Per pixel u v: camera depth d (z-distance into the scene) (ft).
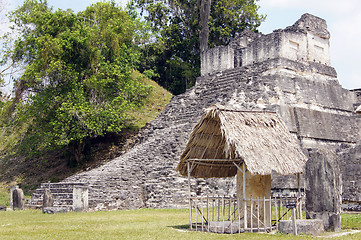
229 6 138.21
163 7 141.59
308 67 88.79
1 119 97.25
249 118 40.01
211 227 38.86
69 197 67.97
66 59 91.15
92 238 34.94
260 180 40.81
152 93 127.95
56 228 42.68
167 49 140.87
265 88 78.02
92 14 100.48
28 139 91.45
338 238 33.71
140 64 139.54
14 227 44.80
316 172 40.73
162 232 38.19
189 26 141.18
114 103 93.76
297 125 74.95
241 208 41.11
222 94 84.23
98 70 93.91
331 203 39.47
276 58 85.71
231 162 45.73
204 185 67.72
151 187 69.87
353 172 52.70
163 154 75.97
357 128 84.84
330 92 85.46
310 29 93.50
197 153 43.16
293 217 36.58
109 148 102.12
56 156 105.19
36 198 75.05
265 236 34.81
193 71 137.59
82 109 85.56
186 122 87.56
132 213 59.72
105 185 68.18
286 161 38.81
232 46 101.96
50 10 101.14
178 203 65.36
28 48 94.27
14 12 96.99
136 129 105.70
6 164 106.93
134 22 110.83
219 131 41.93
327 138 78.48
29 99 91.04
